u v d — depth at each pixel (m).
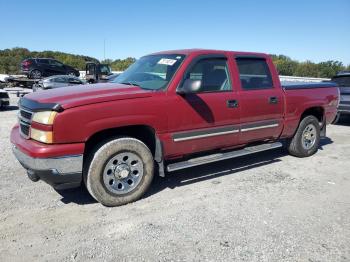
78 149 3.91
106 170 4.18
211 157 5.12
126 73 5.50
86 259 3.17
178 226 3.80
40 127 3.85
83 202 4.41
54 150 3.80
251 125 5.49
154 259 3.19
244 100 5.32
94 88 4.57
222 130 5.12
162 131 4.51
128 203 4.38
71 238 3.53
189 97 4.72
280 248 3.39
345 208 4.36
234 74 5.29
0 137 8.05
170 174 5.55
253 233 3.67
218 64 5.16
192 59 4.84
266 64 5.87
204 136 4.93
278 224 3.88
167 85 4.60
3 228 3.71
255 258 3.22
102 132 4.30
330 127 10.55
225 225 3.84
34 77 27.86
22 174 5.38
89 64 24.39
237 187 5.01
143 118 4.30
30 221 3.88
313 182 5.29
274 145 5.96
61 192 4.71
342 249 3.40
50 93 4.35
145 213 4.12
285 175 5.60
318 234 3.68
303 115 6.70
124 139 4.27
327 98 6.84
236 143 5.45
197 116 4.79
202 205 4.36
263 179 5.37
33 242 3.44
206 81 4.99
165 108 4.48
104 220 3.93
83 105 3.92
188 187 4.98
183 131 4.71
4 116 11.74
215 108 4.96
